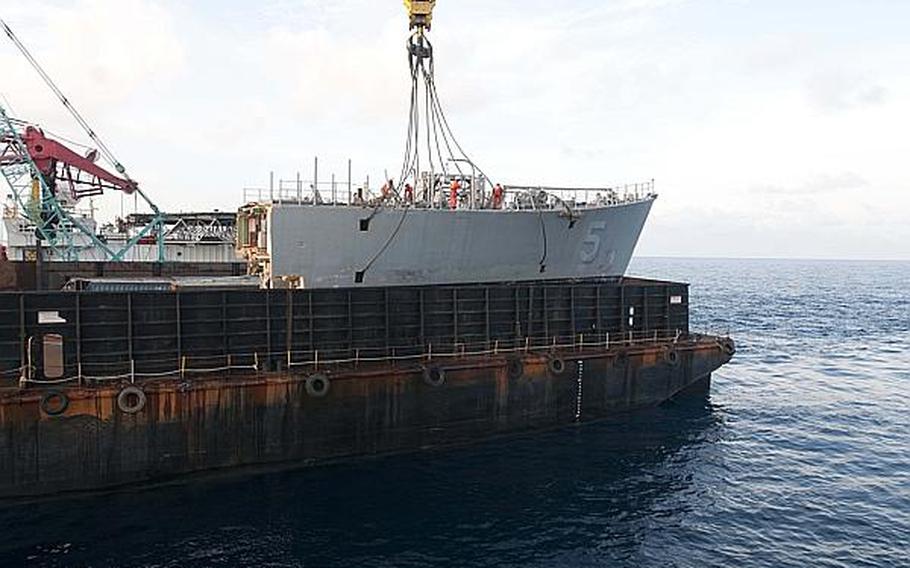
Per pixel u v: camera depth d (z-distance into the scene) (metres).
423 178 34.78
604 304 35.41
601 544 21.20
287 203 29.50
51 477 22.66
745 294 131.62
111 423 23.20
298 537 21.14
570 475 26.70
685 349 35.62
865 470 28.14
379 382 27.48
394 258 30.84
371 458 27.67
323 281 29.64
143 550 20.16
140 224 63.66
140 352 25.05
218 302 26.14
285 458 26.05
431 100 34.16
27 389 22.69
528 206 34.75
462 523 22.34
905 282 186.50
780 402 39.66
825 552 20.91
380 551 20.41
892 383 46.03
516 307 32.62
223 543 20.67
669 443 30.88
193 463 24.53
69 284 31.75
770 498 25.02
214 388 24.52
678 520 23.02
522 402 30.83
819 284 172.00
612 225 37.28
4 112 44.88
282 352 27.34
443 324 30.95
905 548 21.20
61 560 19.50
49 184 51.41
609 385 33.47
